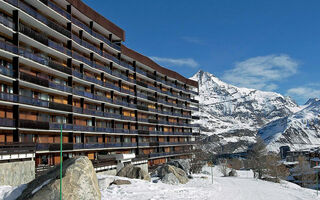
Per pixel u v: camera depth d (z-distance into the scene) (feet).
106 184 112.37
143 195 103.71
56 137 164.55
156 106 296.92
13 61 134.82
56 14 165.37
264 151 360.28
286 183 271.28
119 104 228.43
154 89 290.15
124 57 251.39
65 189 72.13
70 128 168.76
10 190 79.56
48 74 163.43
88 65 192.44
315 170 366.22
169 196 109.19
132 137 255.50
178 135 331.98
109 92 226.99
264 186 204.95
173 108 333.62
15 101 131.85
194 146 364.17
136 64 273.13
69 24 177.06
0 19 125.49
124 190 107.65
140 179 138.41
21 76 137.08
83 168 78.59
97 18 205.26
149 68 288.71
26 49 148.46
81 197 72.84
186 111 365.40
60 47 165.07
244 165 479.00
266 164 296.92
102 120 213.66
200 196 121.70
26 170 118.21
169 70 325.01
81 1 187.73
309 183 336.70
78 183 74.33
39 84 147.54
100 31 220.02
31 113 149.28
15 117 133.18
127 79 244.83
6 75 129.39
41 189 72.64
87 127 185.98
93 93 199.21
